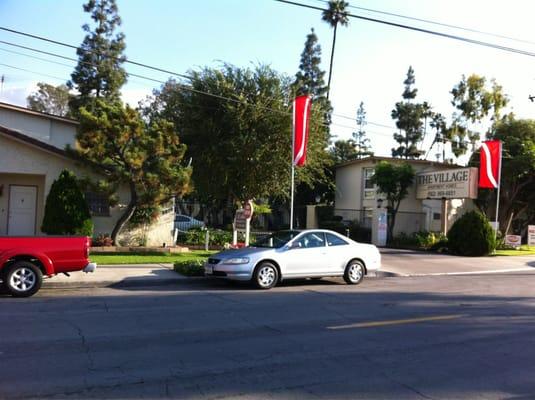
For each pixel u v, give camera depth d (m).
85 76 43.84
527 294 13.23
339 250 14.38
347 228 31.56
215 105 25.47
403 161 33.88
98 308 10.09
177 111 26.53
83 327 8.29
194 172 26.08
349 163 36.69
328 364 6.45
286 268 13.53
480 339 7.96
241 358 6.63
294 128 18.56
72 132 26.23
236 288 13.40
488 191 34.28
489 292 13.48
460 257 24.06
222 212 35.47
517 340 7.93
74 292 12.30
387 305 10.98
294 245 13.84
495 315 10.02
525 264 22.17
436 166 34.56
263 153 25.30
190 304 10.75
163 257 18.34
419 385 5.71
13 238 11.25
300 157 18.33
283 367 6.28
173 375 5.87
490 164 27.08
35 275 11.38
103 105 19.11
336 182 38.78
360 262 14.78
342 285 14.42
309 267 13.84
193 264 14.87
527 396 5.42
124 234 21.14
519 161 31.58
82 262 11.71
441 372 6.21
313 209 36.22
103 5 44.44
